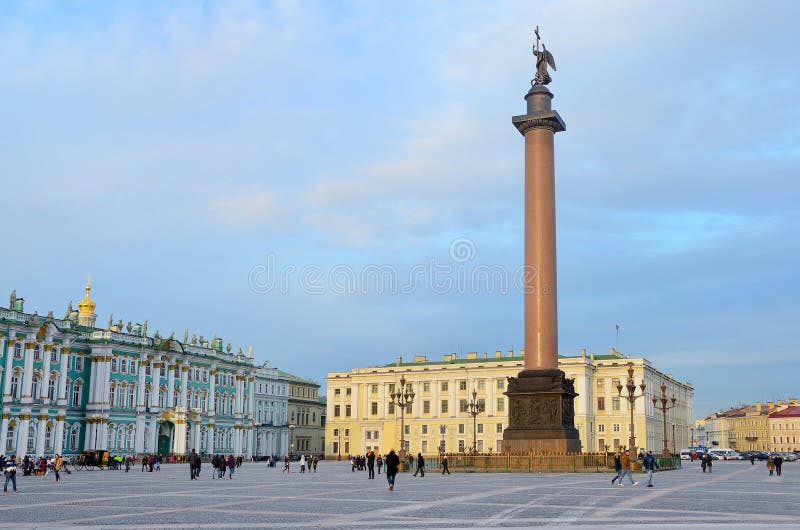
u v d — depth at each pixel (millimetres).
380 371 150000
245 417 139375
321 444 181875
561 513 25484
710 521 22906
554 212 63531
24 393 97562
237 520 23469
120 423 111438
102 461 88188
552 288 62031
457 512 25953
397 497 33281
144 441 115188
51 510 27125
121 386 112750
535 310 61688
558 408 59781
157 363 118438
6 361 95688
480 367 141250
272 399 159750
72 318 121750
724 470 78438
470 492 36188
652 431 139125
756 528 20906
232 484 47938
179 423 119000
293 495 35344
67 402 105500
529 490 37406
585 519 23578
